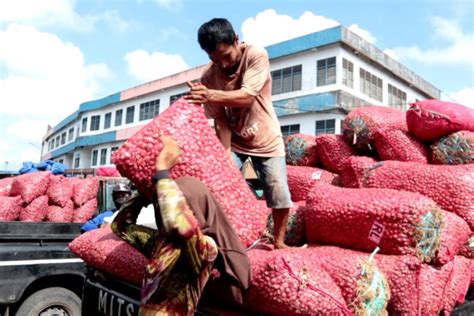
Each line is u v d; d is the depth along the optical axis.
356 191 2.37
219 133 2.61
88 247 3.17
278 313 1.88
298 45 22.80
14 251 4.10
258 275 1.90
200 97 2.20
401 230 2.07
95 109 37.53
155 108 31.25
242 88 2.30
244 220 2.23
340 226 2.26
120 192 4.93
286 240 2.71
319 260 2.05
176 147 1.99
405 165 2.72
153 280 1.80
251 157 2.59
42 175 5.40
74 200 5.61
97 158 37.16
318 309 1.79
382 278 1.98
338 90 21.00
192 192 1.92
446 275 2.23
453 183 2.50
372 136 3.09
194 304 1.90
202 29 2.30
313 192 2.50
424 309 2.10
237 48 2.38
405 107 26.59
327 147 3.34
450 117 2.80
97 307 3.02
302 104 22.22
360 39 22.45
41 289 4.35
